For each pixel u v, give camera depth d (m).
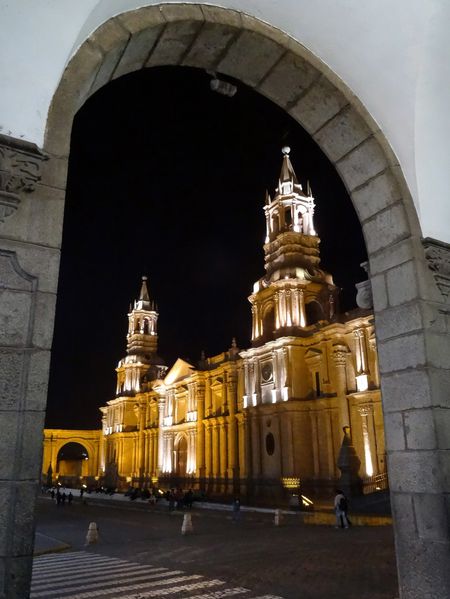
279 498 44.53
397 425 7.46
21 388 5.03
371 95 8.18
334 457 42.53
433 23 7.80
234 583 12.03
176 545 19.98
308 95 8.39
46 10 5.76
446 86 8.31
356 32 7.80
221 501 48.75
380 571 12.63
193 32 7.36
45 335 5.25
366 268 8.48
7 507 4.73
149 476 73.31
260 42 7.70
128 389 84.94
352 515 29.48
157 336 90.06
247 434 51.09
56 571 14.11
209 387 62.84
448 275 7.86
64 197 5.69
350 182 8.71
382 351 7.89
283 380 47.38
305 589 11.07
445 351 7.48
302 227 54.94
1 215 5.30
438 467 6.80
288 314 49.22
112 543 21.33
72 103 5.97
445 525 6.59
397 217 8.00
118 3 6.40
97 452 104.50
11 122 5.50
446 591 6.46
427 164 8.30
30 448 4.91
